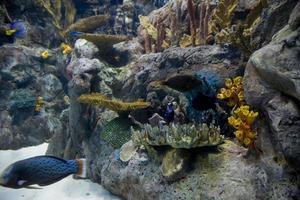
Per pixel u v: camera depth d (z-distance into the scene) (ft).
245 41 4.12
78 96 5.13
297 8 3.08
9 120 7.07
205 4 5.23
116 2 9.57
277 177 3.00
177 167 3.47
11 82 7.30
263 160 3.12
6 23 8.08
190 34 5.52
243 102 3.68
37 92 7.66
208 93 4.04
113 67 5.90
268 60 2.95
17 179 2.55
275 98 2.95
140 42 6.22
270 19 4.00
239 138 3.29
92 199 4.35
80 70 5.13
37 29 8.54
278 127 2.84
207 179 3.32
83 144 5.21
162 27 5.89
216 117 4.07
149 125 4.08
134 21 9.00
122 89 5.30
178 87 3.66
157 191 3.64
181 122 4.27
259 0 4.50
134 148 4.21
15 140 7.04
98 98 4.55
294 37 2.95
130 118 4.78
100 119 5.06
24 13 8.69
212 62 4.52
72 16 9.14
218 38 4.59
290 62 2.88
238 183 3.16
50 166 2.58
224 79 4.28
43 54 7.73
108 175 4.41
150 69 5.02
